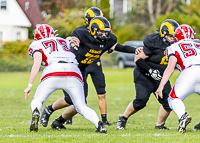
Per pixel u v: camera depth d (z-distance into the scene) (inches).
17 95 1411.2
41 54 594.6
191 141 524.7
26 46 2972.4
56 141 521.7
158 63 665.6
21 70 2824.8
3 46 2947.8
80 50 642.8
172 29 636.7
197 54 593.0
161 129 680.4
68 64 593.0
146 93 666.2
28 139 536.1
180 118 583.2
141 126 736.3
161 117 685.9
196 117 887.1
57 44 609.6
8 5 3732.8
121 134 596.7
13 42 2965.1
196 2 3673.7
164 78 596.4
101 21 617.6
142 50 658.2
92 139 538.9
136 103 668.7
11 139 537.0
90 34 631.2
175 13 3314.5
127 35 3836.1
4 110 983.0
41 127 693.3
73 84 591.8
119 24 4222.4
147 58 671.1
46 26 620.1
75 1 4082.2
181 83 589.9
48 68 589.6
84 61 651.5
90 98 1322.6
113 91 1628.9
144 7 4202.8
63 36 3503.9
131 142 517.3
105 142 516.4
